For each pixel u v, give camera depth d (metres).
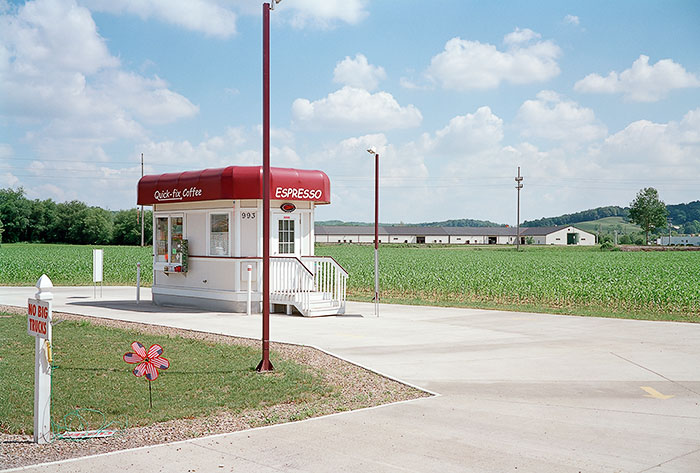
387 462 6.12
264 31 10.77
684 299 20.73
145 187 21.55
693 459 6.24
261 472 5.81
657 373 10.62
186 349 12.36
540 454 6.38
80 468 5.86
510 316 19.14
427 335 14.94
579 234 147.25
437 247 105.81
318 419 7.68
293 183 19.33
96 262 24.73
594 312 20.44
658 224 149.88
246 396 8.73
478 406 8.38
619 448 6.59
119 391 8.88
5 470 5.76
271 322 17.16
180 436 6.97
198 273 20.44
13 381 9.36
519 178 84.12
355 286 28.39
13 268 34.62
